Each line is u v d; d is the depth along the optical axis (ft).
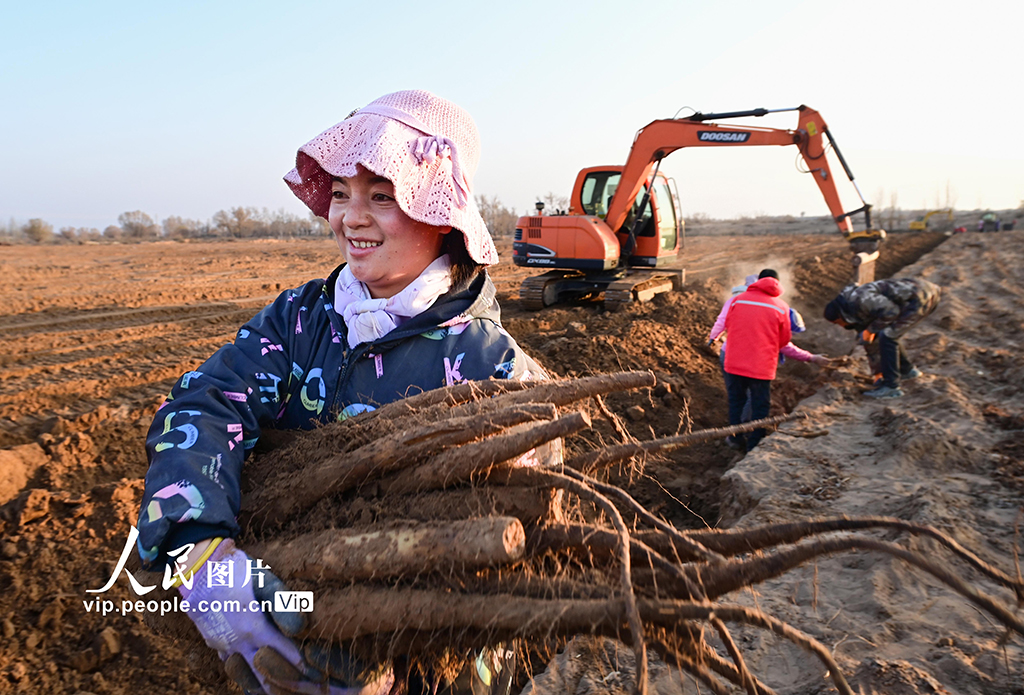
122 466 18.57
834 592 12.09
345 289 5.17
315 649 3.94
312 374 5.07
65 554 14.25
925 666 9.80
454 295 5.21
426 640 4.07
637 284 44.88
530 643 4.26
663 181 50.01
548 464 4.72
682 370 29.91
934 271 64.03
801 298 53.11
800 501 15.96
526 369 5.46
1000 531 13.87
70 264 70.79
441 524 4.01
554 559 4.30
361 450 4.39
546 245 45.19
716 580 4.02
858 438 20.13
